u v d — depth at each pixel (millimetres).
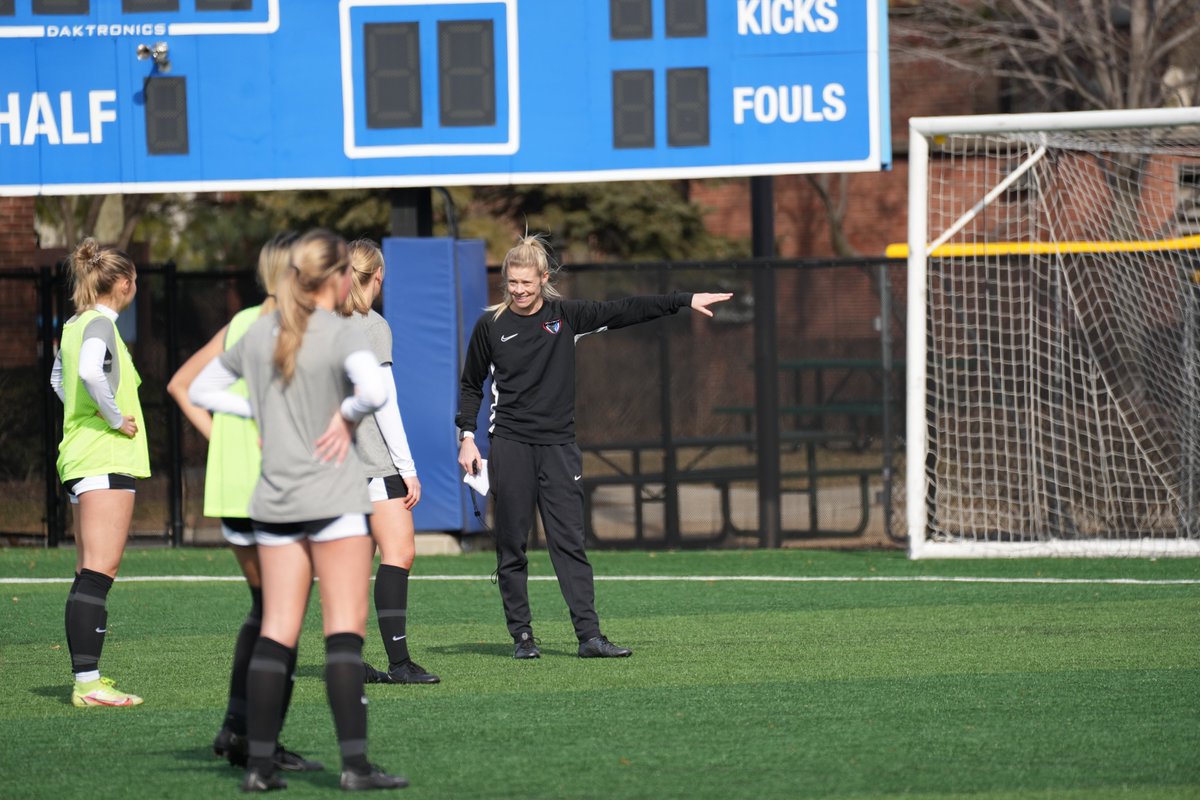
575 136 41562
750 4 41094
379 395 15398
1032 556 40938
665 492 46094
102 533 21859
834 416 49969
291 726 20188
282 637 16031
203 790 16500
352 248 22312
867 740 18875
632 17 41375
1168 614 30078
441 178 41844
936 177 67500
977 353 44156
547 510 25484
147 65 41906
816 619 30234
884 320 45375
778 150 41156
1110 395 44969
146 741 19328
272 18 41750
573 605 25594
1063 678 23172
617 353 49906
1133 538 43250
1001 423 43844
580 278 65125
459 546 43656
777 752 18234
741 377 49688
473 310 43969
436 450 42969
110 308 22000
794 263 44531
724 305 56906
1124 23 64812
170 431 45531
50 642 28422
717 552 44156
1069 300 47656
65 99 41875
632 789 16422
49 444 45688
